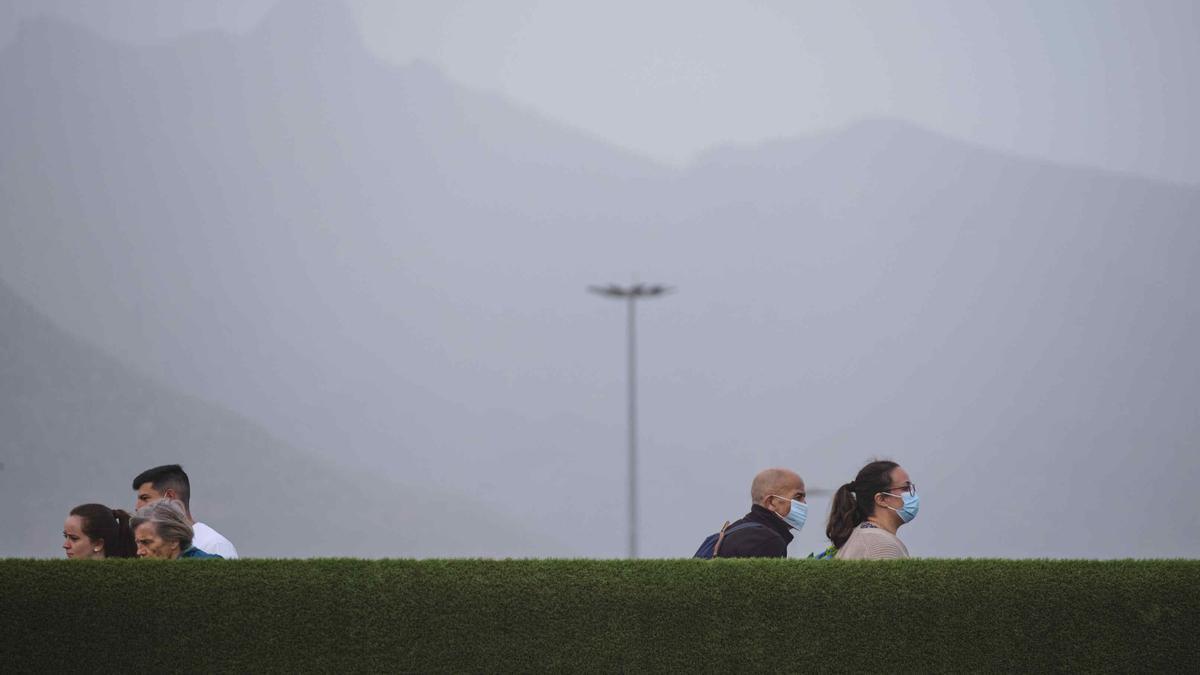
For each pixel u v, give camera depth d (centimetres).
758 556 2906
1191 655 2483
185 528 2948
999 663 2448
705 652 2411
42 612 2378
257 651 2378
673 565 2447
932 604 2452
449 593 2405
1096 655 2469
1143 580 2502
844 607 2436
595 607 2414
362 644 2383
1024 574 2484
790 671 2414
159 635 2380
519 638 2400
